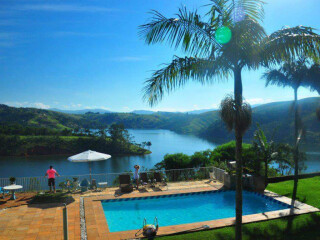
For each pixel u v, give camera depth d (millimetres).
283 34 6711
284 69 14555
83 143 127125
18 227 8438
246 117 6488
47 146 121562
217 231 8312
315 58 6945
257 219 9234
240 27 6367
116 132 129625
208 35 6859
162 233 8141
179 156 19969
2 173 80312
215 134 176375
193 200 12500
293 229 8352
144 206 11648
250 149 15727
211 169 16828
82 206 10805
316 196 11828
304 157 15898
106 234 8086
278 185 14383
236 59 6723
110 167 89375
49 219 9180
